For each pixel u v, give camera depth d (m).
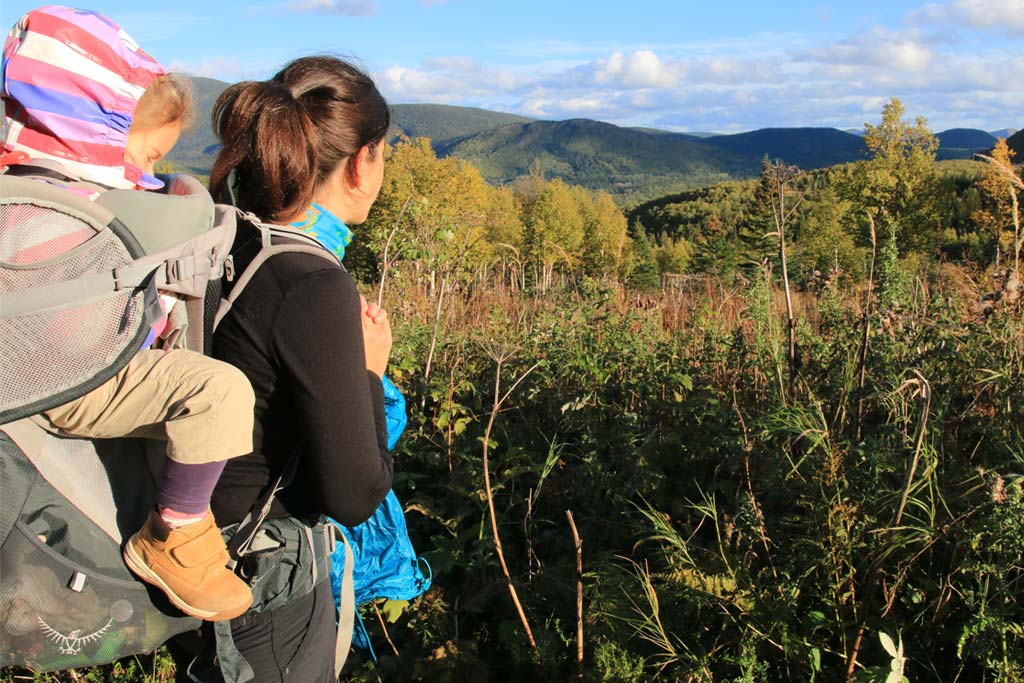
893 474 3.41
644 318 6.32
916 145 60.25
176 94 1.69
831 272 6.00
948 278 5.84
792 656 2.86
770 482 3.71
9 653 1.41
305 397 1.54
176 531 1.46
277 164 1.65
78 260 1.34
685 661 2.87
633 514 3.92
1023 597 2.89
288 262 1.59
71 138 1.47
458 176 53.91
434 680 3.13
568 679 3.03
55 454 1.42
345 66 1.76
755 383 5.01
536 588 3.55
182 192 1.63
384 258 5.85
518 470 4.13
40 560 1.38
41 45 1.44
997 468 3.33
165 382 1.42
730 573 3.10
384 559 2.13
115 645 1.50
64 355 1.32
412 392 5.45
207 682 1.75
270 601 1.66
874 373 4.55
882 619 2.97
